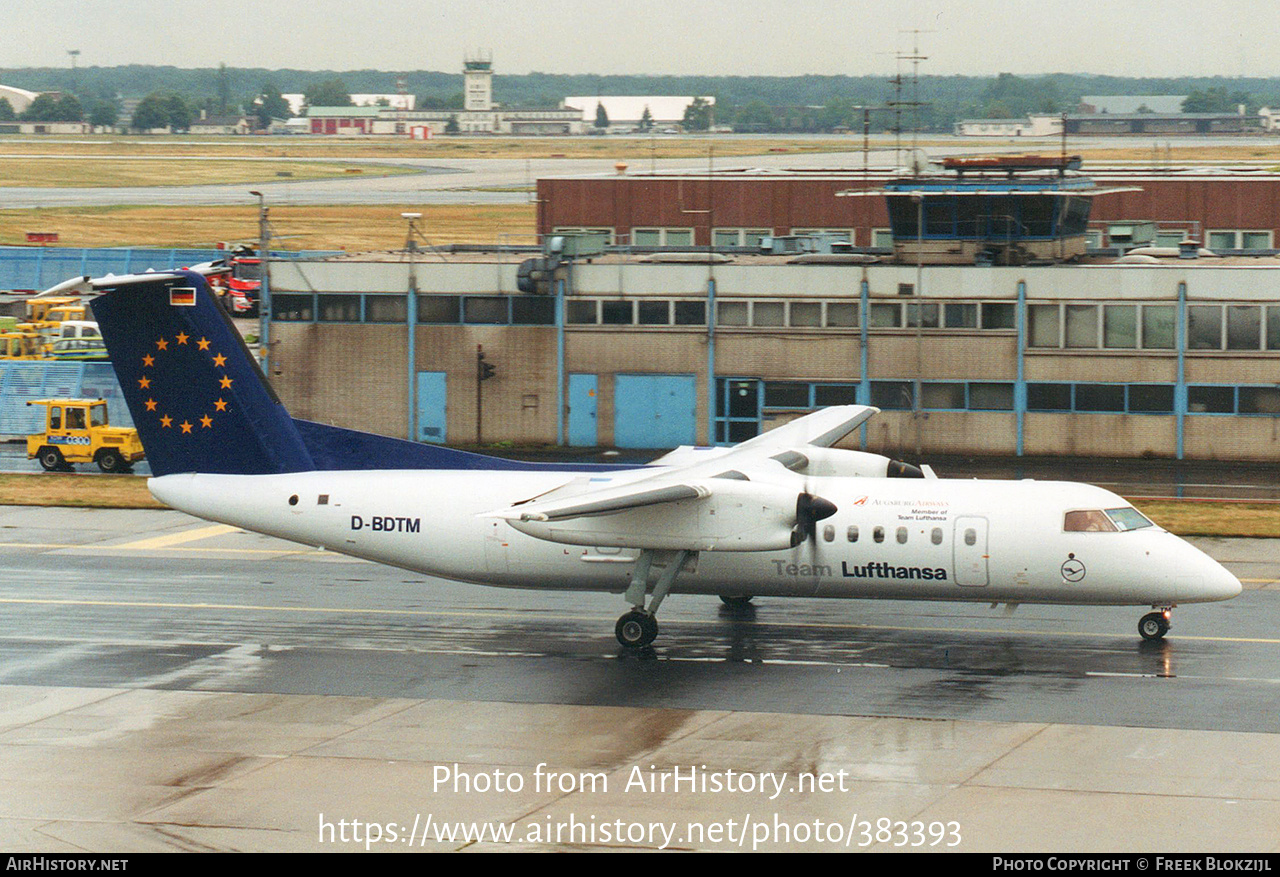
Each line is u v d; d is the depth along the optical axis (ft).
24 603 206.90
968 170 356.59
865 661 173.78
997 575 177.99
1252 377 332.80
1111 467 329.72
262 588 217.15
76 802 127.13
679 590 188.55
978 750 139.23
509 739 144.66
